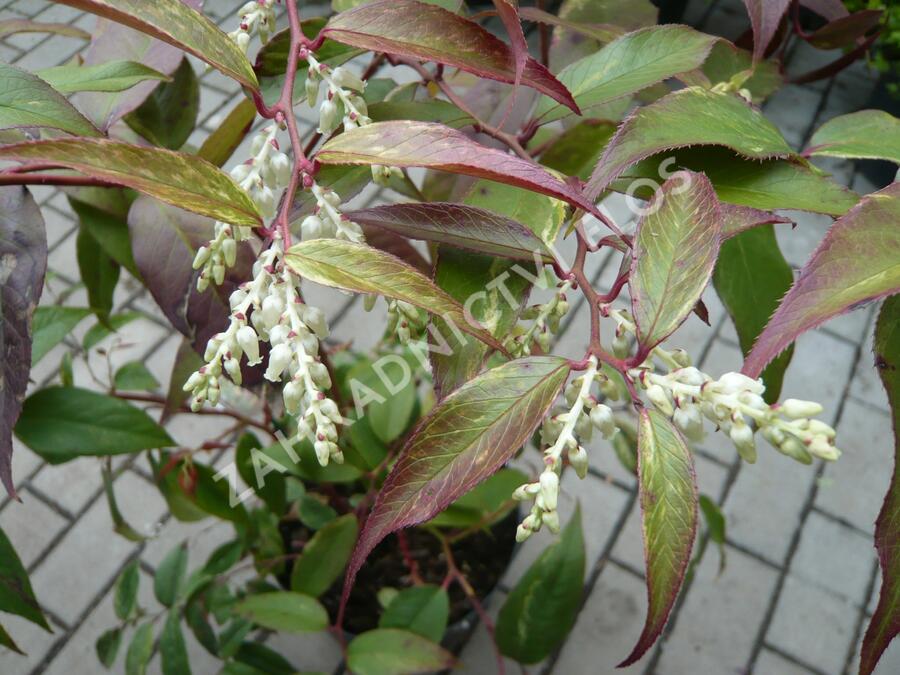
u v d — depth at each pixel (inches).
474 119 15.4
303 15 54.3
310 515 31.6
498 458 9.4
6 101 11.7
